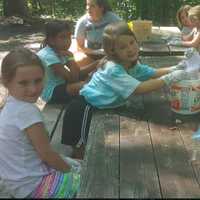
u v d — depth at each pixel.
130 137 2.56
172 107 2.96
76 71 4.42
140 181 2.05
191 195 1.92
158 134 2.61
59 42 4.34
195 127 2.72
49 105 4.35
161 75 3.41
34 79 2.48
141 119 2.88
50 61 4.24
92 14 5.08
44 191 2.47
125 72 3.10
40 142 2.45
